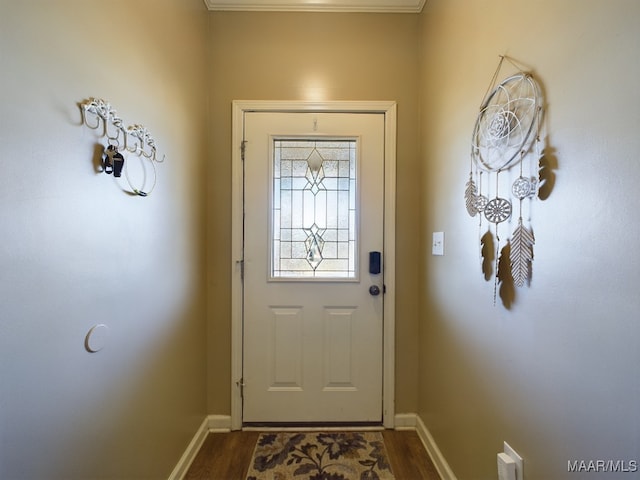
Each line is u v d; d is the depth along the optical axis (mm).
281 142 1754
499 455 921
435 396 1499
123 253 952
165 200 1228
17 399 621
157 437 1172
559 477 731
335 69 1729
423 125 1686
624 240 578
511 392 915
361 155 1741
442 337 1423
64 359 731
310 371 1744
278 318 1741
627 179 571
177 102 1338
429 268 1588
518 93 884
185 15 1420
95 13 821
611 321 604
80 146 771
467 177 1193
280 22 1724
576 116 681
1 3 580
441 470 1400
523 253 844
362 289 1751
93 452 828
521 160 861
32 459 653
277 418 1736
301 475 1403
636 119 555
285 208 1754
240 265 1726
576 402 684
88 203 802
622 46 578
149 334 1107
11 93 599
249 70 1720
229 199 1731
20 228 621
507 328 934
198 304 1589
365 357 1746
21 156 620
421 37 1718
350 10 1722
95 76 823
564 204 714
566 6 708
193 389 1529
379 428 1737
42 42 662
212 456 1523
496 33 1000
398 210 1751
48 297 686
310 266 1756
